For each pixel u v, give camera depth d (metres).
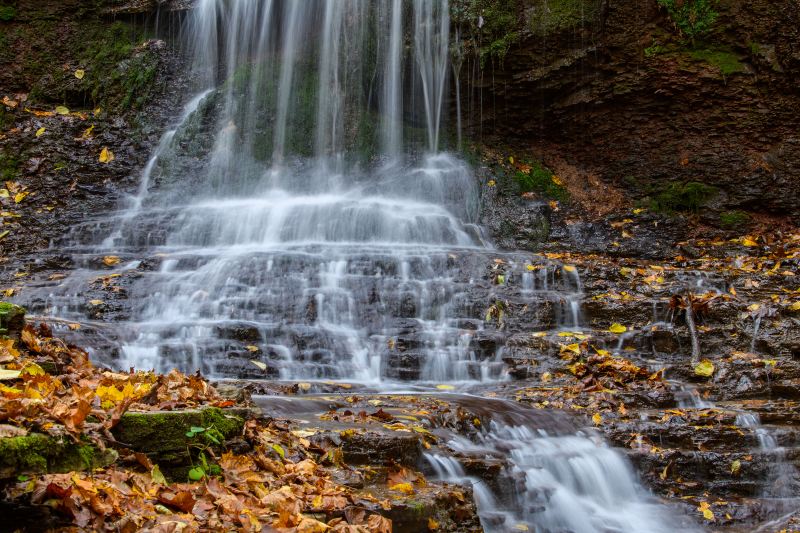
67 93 13.36
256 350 7.46
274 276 8.95
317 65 13.02
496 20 12.59
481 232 11.69
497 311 8.55
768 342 8.14
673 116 12.64
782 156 12.24
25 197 11.34
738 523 5.82
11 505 3.17
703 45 12.30
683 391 7.22
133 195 11.88
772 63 12.01
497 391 7.13
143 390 4.55
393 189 12.23
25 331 5.06
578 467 5.84
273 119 12.66
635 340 8.21
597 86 12.76
